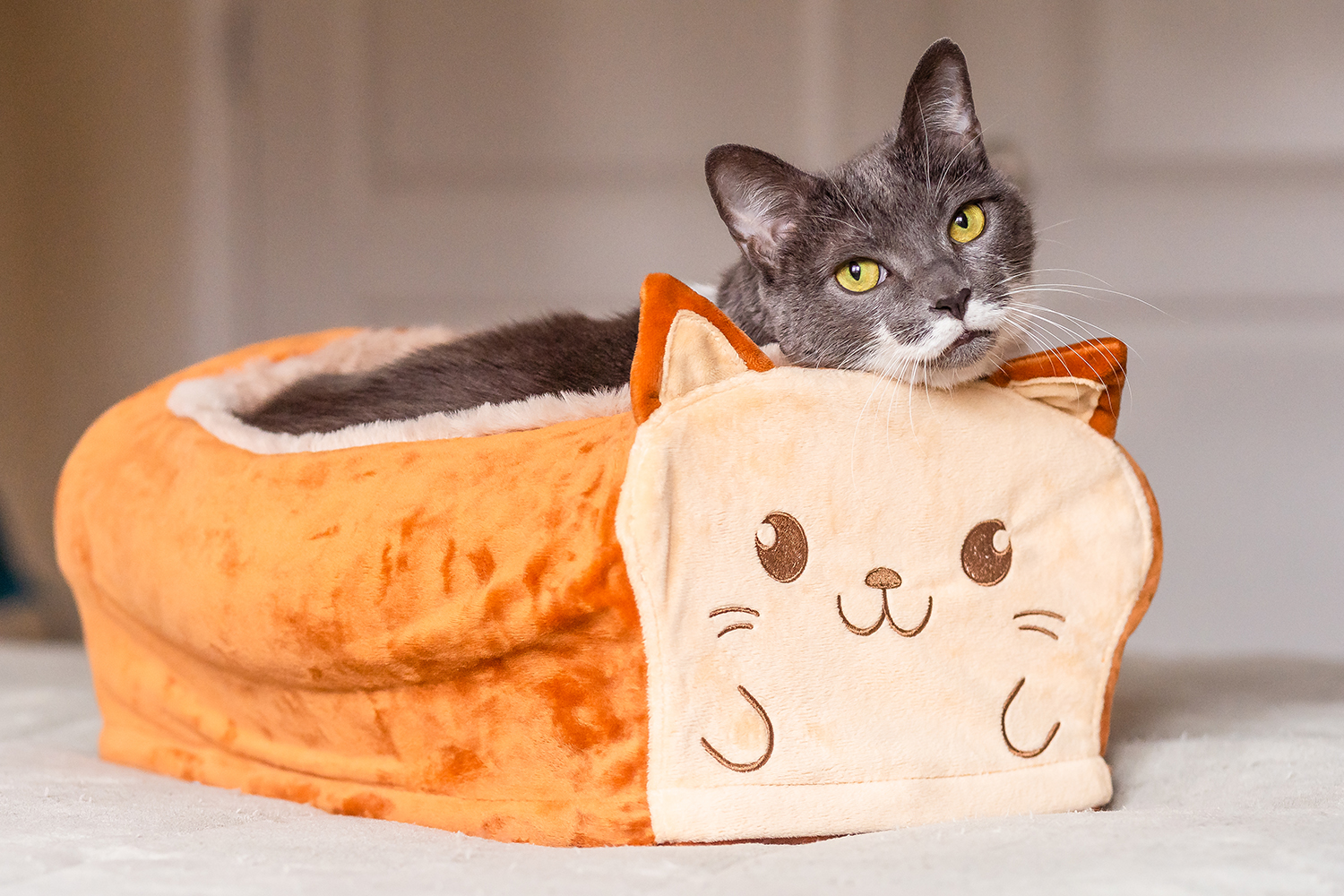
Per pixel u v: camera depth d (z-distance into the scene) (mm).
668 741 1102
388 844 1100
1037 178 2617
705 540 1106
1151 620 2611
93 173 2914
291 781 1243
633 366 1109
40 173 2938
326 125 2814
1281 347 2549
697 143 2734
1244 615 2582
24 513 2969
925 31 2654
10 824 1134
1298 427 2551
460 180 2789
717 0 2709
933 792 1125
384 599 1154
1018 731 1156
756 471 1116
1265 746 1266
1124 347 1178
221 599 1227
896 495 1137
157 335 2918
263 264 2861
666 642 1100
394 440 1239
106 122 2896
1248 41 2549
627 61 2736
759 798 1102
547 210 2770
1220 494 2578
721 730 1105
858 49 2674
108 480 1381
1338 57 2520
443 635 1135
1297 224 2545
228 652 1239
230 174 2850
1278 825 1079
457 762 1165
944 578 1145
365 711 1198
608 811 1105
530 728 1137
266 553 1209
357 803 1199
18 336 2965
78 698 1606
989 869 1009
